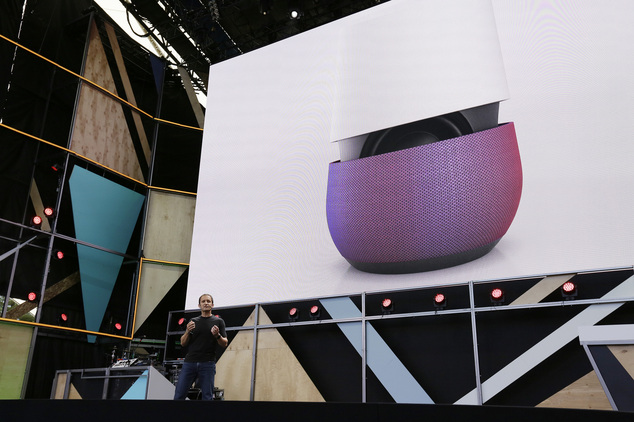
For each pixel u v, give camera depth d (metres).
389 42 7.36
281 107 8.14
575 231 5.75
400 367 6.21
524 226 6.01
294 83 8.12
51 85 9.51
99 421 2.05
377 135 7.10
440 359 6.12
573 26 6.40
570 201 5.86
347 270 6.90
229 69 8.91
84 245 9.50
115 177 10.30
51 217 8.98
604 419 1.50
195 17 11.26
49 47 9.77
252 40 11.84
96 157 9.96
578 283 5.70
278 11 11.61
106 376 6.12
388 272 6.62
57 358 8.77
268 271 7.45
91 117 10.03
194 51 12.34
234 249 7.81
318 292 7.00
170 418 2.00
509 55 6.59
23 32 9.38
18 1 9.36
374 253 6.75
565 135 6.07
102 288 9.65
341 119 7.45
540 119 6.23
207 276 7.87
